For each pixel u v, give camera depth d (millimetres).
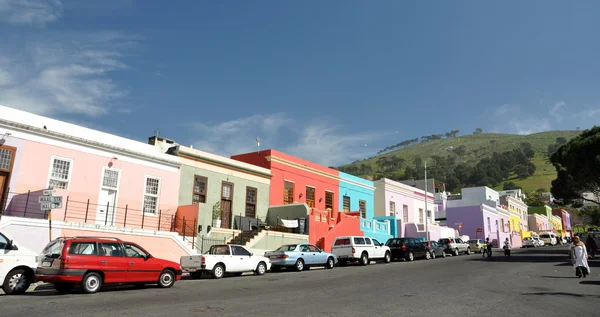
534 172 156750
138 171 21672
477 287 14055
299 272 20688
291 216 28438
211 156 25500
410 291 13023
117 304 10234
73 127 19656
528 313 9398
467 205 59969
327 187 34375
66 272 11977
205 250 21719
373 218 39406
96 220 19594
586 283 15227
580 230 106438
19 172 17328
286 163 30875
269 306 10109
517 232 67188
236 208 26531
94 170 19891
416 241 30672
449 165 193750
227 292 12758
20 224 15703
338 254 25422
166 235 20000
